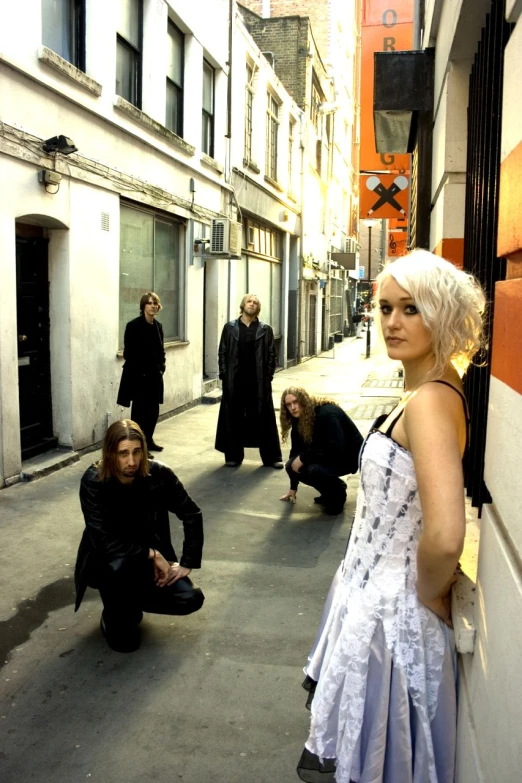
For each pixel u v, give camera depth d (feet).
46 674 10.41
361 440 18.65
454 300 4.86
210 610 12.66
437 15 13.64
